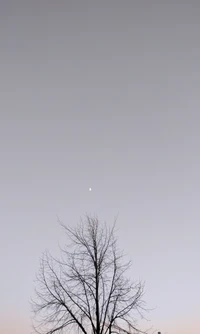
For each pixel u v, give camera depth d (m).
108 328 15.95
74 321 16.14
